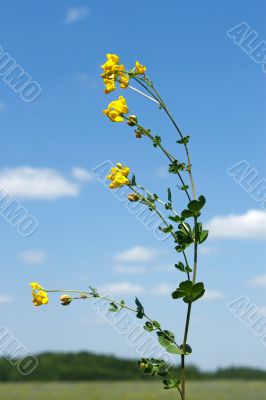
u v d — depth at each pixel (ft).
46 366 154.81
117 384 134.82
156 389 118.42
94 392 112.16
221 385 129.08
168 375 14.83
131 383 140.97
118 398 100.63
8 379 146.61
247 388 120.06
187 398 100.48
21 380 147.13
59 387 124.47
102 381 153.48
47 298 15.71
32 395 106.83
